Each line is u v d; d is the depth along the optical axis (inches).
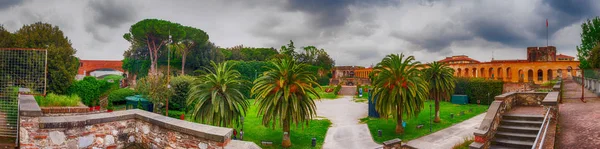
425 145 957.8
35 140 268.1
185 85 1360.7
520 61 2500.0
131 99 1341.0
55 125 263.3
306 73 971.9
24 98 412.5
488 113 589.6
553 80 2084.2
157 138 289.9
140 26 2411.4
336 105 2053.4
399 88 1074.1
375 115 1514.5
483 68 2810.0
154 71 2394.2
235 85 935.7
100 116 289.9
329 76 4498.0
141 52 2933.1
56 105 807.1
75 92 1330.0
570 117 596.7
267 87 939.3
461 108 1775.3
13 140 355.6
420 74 1138.7
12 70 416.2
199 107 874.1
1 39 1175.0
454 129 1197.1
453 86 1350.9
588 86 1120.2
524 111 695.7
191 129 257.1
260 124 1330.0
